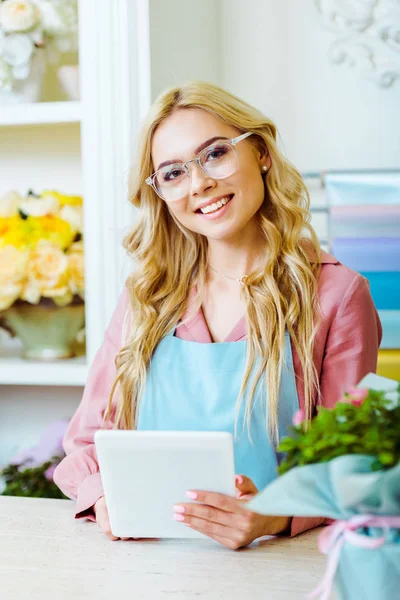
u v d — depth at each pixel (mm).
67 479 1534
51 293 2283
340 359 1564
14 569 1143
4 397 2689
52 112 2248
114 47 2162
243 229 1644
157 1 2172
